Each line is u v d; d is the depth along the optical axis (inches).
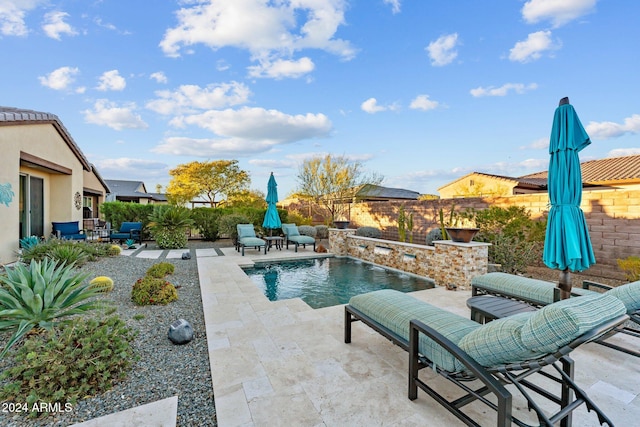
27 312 127.0
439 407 93.4
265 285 274.1
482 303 139.6
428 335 89.9
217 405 93.6
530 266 301.4
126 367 111.7
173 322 151.3
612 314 74.4
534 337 70.5
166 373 113.0
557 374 111.1
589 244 145.0
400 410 91.8
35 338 122.3
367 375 110.9
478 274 235.5
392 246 331.0
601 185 464.8
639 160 499.5
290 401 95.8
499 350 76.6
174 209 480.4
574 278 263.0
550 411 91.6
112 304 186.1
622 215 252.4
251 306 188.5
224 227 510.9
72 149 450.0
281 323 161.3
